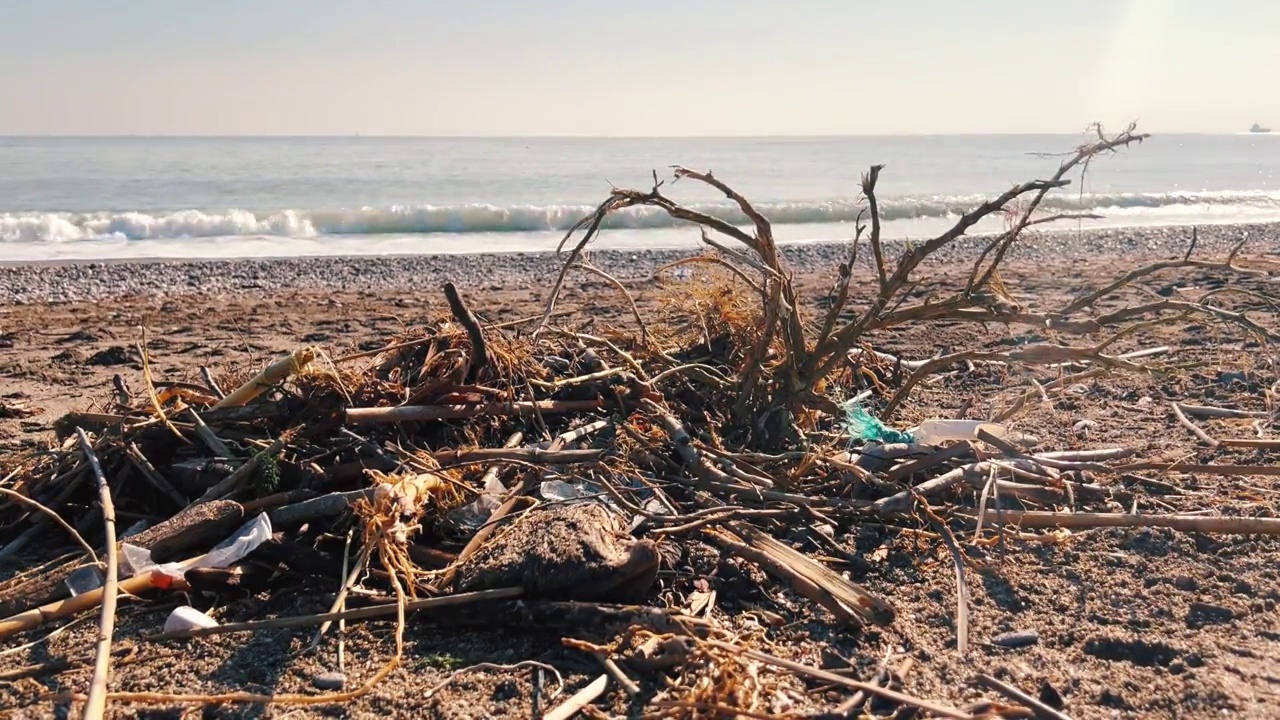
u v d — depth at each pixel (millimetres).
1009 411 5219
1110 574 3703
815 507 4051
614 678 2947
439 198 28922
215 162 47000
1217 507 4316
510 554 3385
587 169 45938
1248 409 5910
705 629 3104
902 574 3699
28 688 3010
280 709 2895
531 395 4711
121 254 16094
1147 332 8422
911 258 4566
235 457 4230
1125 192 37406
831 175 44906
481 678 3018
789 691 2875
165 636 3234
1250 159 81562
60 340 8938
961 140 198625
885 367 6078
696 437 4734
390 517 3479
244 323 9773
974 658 3131
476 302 11008
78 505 4215
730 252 5016
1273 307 5793
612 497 3969
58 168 38938
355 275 13586
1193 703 2867
